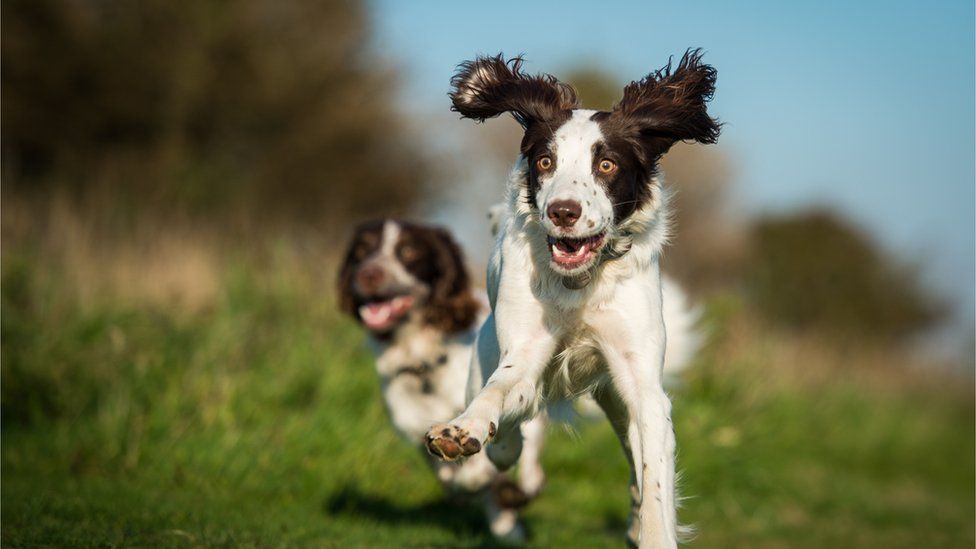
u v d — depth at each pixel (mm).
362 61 24922
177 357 8758
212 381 8477
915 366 19844
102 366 8414
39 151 22031
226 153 23172
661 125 4711
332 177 23781
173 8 22688
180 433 7734
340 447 8055
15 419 8039
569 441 9102
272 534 5766
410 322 6992
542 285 4613
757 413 11609
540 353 4629
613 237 4527
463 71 5051
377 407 8672
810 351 15484
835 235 27250
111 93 22141
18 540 4910
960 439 17047
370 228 7379
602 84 21734
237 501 7008
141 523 5613
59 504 5879
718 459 9867
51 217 10828
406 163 24938
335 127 23812
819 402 14062
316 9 24344
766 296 17109
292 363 9031
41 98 21938
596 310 4578
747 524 9156
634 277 4598
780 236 27469
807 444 12633
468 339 7074
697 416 10047
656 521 4242
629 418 4594
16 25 22000
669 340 5957
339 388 8805
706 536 8539
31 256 9648
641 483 4383
